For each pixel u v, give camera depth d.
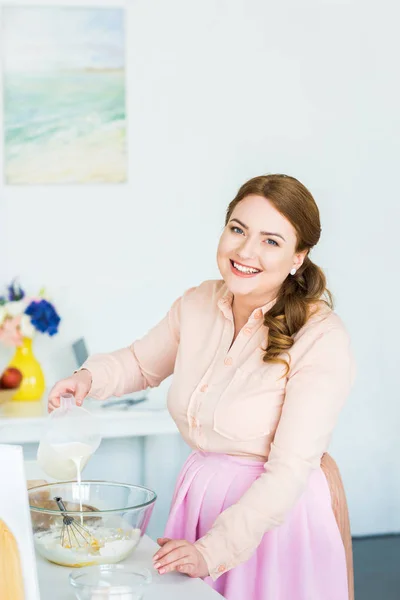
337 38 4.43
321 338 1.97
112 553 1.62
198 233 4.39
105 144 4.27
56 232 4.26
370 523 4.62
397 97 4.52
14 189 4.21
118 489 1.80
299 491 1.83
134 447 4.34
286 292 2.08
